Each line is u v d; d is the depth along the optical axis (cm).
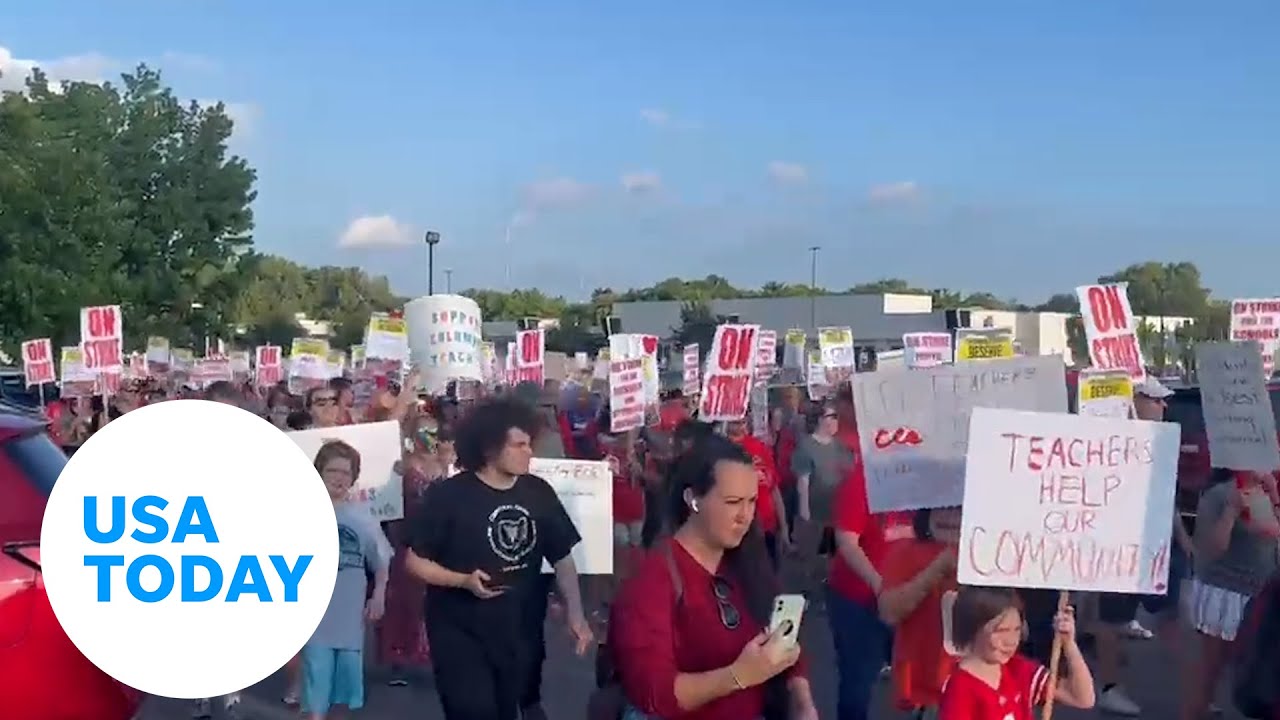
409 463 1059
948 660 579
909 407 642
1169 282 6819
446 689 602
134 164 5556
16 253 4206
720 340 1374
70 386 2209
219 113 5791
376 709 920
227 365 2783
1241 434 755
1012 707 490
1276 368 1694
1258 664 602
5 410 600
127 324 5450
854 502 660
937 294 8219
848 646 675
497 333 5338
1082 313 1118
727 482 404
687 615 406
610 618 416
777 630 393
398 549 916
